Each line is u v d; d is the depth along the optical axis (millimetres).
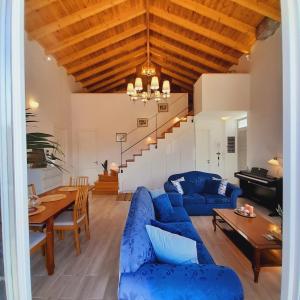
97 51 7246
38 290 2369
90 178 8625
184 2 5020
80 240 3650
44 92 6020
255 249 2438
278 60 4809
